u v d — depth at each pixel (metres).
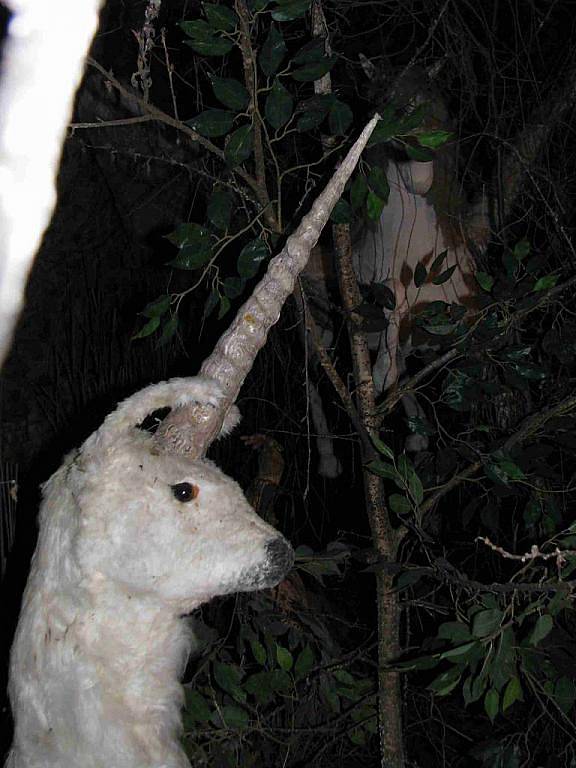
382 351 2.29
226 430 1.18
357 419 1.58
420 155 1.47
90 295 2.99
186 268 1.50
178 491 1.08
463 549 2.35
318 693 1.95
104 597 1.09
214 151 1.51
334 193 1.16
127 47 2.65
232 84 1.45
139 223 3.02
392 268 2.30
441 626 1.40
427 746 2.19
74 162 2.67
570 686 1.47
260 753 2.00
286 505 2.84
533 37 2.35
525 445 1.86
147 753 1.09
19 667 1.12
